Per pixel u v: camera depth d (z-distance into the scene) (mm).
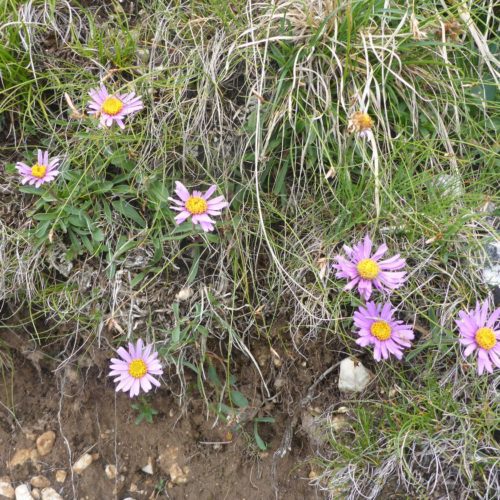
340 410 513
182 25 557
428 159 529
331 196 521
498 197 507
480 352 448
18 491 528
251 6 542
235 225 507
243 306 504
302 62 519
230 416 527
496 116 542
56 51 563
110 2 581
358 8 511
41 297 521
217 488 526
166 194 515
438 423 481
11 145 549
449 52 552
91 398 546
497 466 473
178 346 506
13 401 549
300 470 522
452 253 500
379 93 513
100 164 523
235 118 533
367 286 454
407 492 486
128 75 559
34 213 526
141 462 535
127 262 518
